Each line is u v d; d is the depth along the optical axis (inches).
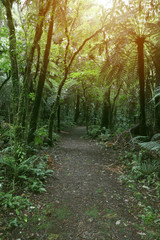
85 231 81.0
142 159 165.6
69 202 105.1
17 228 80.4
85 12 232.1
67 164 177.6
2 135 187.8
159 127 215.3
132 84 241.0
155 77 207.3
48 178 138.0
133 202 106.1
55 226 83.8
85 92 438.6
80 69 333.7
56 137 321.1
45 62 201.8
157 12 154.7
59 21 207.9
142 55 203.5
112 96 421.1
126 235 78.8
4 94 285.9
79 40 260.2
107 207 100.7
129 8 175.2
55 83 328.2
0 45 189.5
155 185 122.0
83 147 268.4
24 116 201.9
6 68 210.5
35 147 209.9
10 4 142.8
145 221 88.2
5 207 91.7
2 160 123.0
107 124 370.6
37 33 145.6
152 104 216.7
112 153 216.5
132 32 191.5
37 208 97.0
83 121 822.5
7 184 113.9
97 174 151.6
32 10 158.4
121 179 139.7
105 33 210.4
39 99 200.5
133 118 359.6
